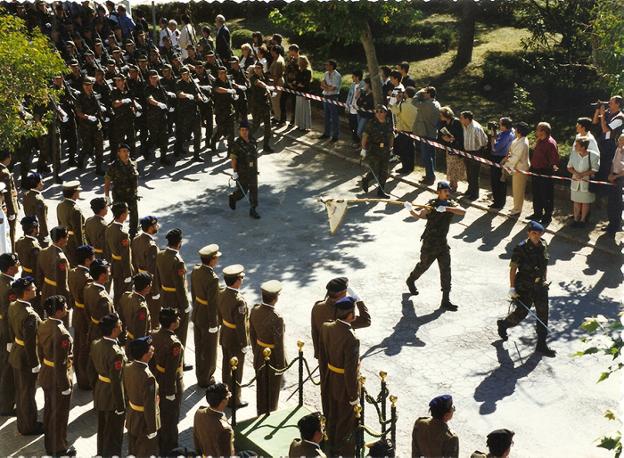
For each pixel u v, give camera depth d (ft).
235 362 35.17
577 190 54.34
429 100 62.03
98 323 37.93
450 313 45.65
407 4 75.41
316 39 95.91
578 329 43.75
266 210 59.98
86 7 89.81
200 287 39.11
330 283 35.29
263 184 64.75
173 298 41.14
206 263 39.09
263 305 36.99
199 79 73.20
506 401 38.19
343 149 71.26
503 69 81.35
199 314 39.32
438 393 38.88
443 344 42.78
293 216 58.85
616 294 47.37
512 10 95.81
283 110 77.15
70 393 34.94
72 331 45.42
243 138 57.88
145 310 37.83
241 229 57.00
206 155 71.36
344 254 52.85
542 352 41.70
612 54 59.21
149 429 32.30
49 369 34.73
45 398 34.99
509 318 42.27
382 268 50.83
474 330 43.98
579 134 54.49
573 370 40.29
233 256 53.16
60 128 68.18
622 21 58.23
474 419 36.99
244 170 57.98
